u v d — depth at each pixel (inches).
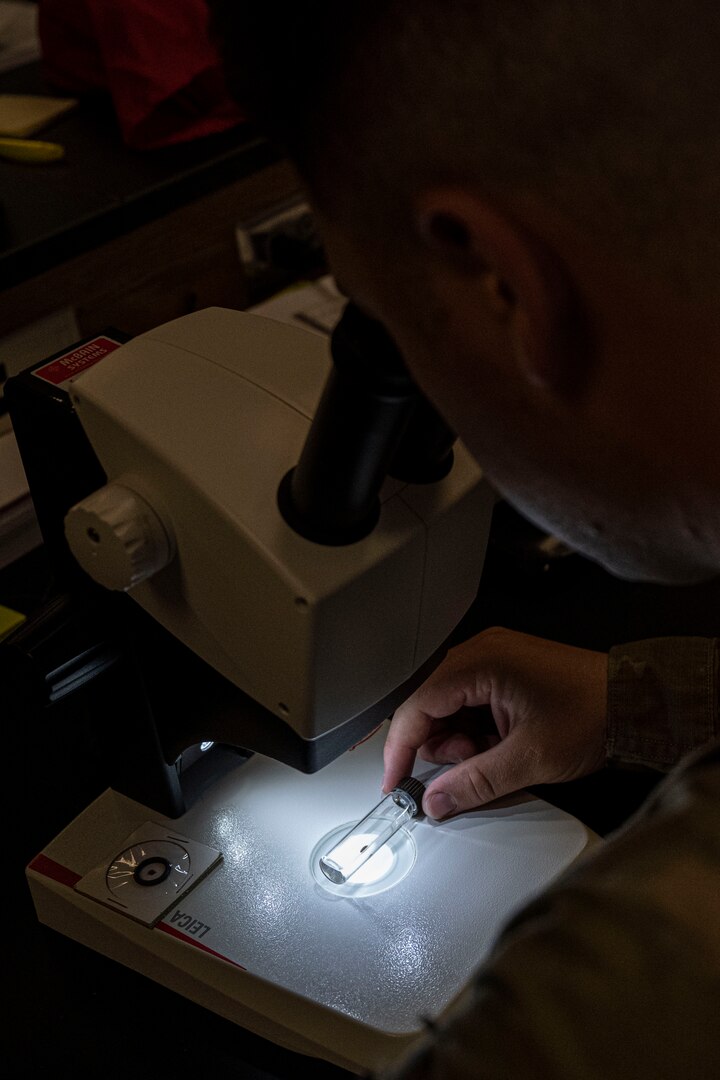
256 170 56.7
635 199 11.6
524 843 31.7
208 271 59.7
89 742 36.4
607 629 39.7
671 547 14.8
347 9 12.8
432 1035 12.5
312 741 24.5
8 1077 28.2
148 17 53.5
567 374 13.1
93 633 28.7
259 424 22.9
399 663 24.5
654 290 12.0
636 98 11.3
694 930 11.2
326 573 21.2
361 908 29.8
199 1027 29.2
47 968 30.8
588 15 11.3
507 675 34.5
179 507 22.6
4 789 35.0
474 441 15.4
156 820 32.4
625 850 12.2
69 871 31.1
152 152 55.0
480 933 29.1
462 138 12.2
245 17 14.1
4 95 59.5
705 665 33.8
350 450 19.8
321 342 25.4
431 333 14.3
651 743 33.9
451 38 12.0
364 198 13.6
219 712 27.3
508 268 12.3
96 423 23.5
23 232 47.8
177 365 24.0
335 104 13.4
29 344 48.3
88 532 23.1
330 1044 27.1
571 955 11.3
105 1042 29.0
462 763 33.2
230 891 30.4
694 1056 10.6
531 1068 10.7
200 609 24.0
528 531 41.3
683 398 12.7
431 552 23.1
